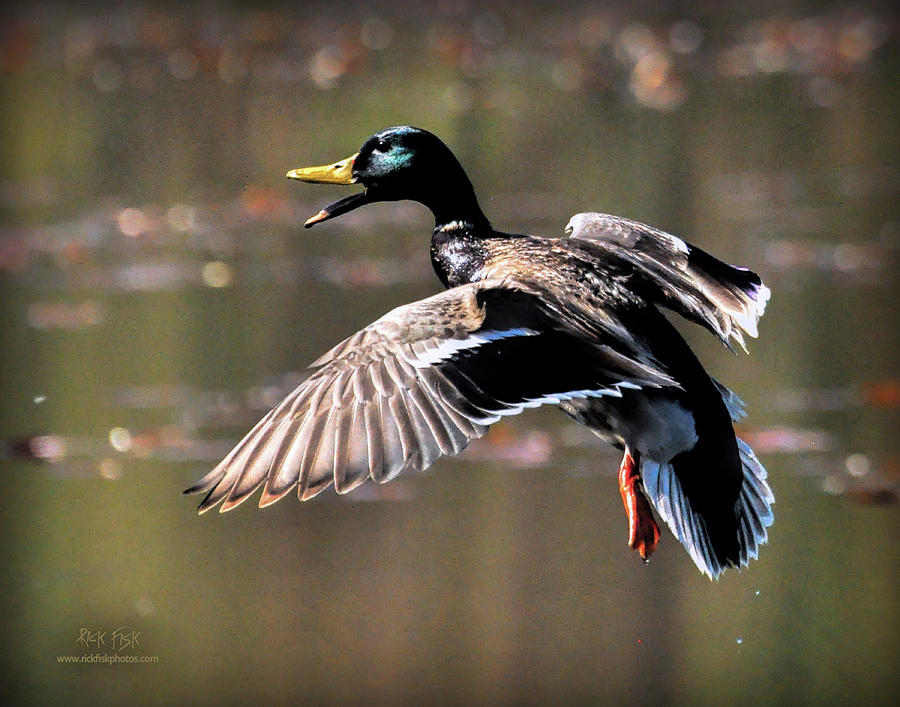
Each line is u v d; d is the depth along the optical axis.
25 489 11.07
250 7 30.27
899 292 15.25
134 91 24.62
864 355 13.59
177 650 9.27
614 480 11.39
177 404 12.32
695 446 6.43
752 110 23.56
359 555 10.29
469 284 6.26
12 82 25.34
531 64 26.36
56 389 12.68
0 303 14.98
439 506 11.01
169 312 14.62
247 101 23.91
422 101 23.77
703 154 21.00
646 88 24.77
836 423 12.07
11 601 9.78
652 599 9.92
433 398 5.62
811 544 10.45
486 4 30.91
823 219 17.73
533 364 5.83
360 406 5.59
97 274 15.94
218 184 19.67
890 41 27.75
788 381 13.05
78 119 23.00
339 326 14.18
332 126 22.22
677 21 29.62
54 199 19.05
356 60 26.38
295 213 18.56
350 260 16.50
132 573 10.09
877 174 19.91
